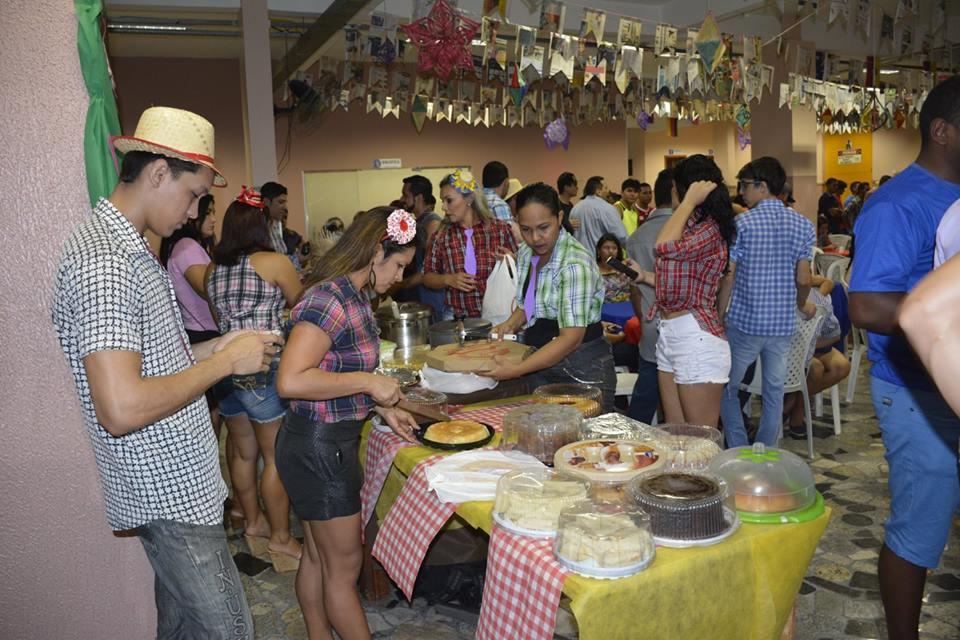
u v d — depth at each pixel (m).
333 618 2.19
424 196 5.65
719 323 2.95
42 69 2.04
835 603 2.73
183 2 6.64
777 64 8.54
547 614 1.51
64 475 2.12
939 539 2.00
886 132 16.56
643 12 8.09
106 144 2.08
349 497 2.11
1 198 2.03
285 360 1.95
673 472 1.79
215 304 3.02
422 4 4.89
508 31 6.62
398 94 7.30
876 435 4.56
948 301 0.86
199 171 1.69
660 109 9.23
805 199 8.78
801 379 4.13
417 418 2.42
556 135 9.87
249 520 3.43
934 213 1.93
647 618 1.51
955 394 0.87
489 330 3.06
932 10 7.09
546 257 2.79
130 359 1.50
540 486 1.77
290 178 10.77
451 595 2.78
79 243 1.54
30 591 2.14
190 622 1.78
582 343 2.81
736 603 1.62
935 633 2.51
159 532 1.69
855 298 1.98
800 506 1.73
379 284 2.14
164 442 1.64
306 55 7.36
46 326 2.08
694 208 2.86
